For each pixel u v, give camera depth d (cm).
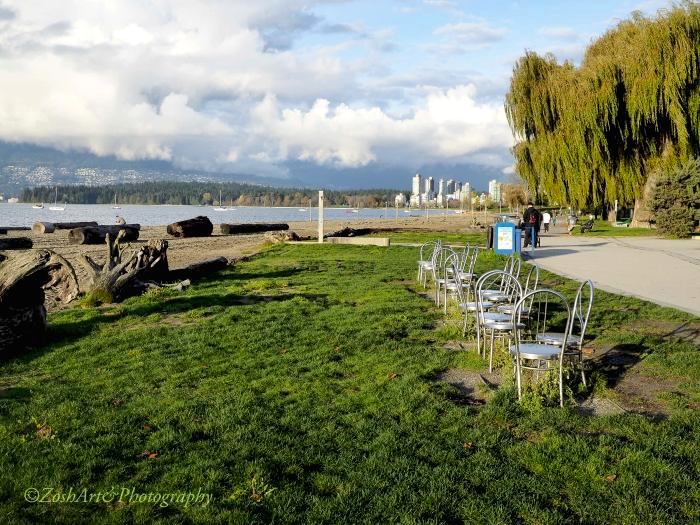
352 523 349
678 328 848
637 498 369
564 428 480
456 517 355
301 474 411
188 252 2483
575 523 347
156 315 990
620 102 3133
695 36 2914
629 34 3353
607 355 705
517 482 392
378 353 725
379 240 2636
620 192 3281
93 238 3188
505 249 1919
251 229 4422
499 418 506
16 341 764
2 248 2691
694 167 3008
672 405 530
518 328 641
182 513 362
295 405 544
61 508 370
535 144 3494
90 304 1101
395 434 470
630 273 1546
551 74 3409
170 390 595
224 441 465
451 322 872
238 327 878
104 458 437
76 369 689
